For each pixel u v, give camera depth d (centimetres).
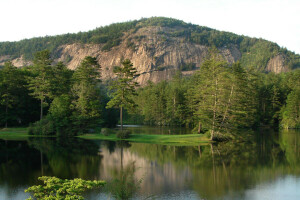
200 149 3803
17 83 6725
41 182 2062
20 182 2066
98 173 2314
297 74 9119
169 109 9056
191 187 1956
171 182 2081
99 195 1725
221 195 1766
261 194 1809
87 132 5738
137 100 12162
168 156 3222
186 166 2673
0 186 1958
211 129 4656
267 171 2459
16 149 3738
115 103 5403
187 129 7669
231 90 5209
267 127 8338
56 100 5766
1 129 6284
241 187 1966
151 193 1798
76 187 1141
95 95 5919
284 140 4934
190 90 7275
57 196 1120
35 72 7606
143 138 4941
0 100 6291
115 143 4431
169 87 12081
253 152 3541
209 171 2456
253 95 7181
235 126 4959
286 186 1989
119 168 2519
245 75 6147
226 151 3619
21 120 6900
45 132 5597
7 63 6700
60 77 7219
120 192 1558
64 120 5556
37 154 3322
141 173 2375
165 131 6944
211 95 4881
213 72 5072
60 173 2328
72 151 3575
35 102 7088
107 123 7056
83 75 6900
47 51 6650
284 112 7838
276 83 9744
